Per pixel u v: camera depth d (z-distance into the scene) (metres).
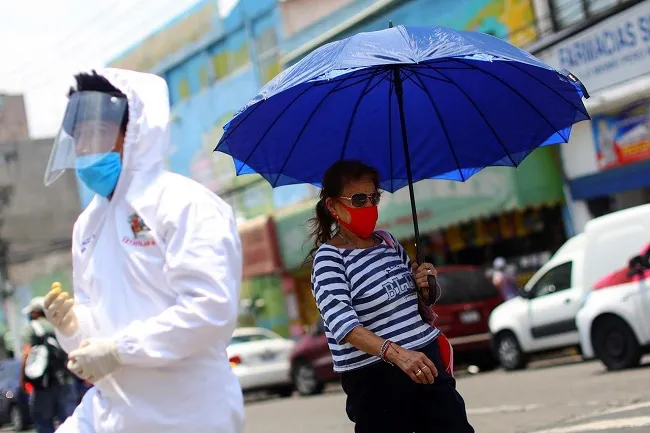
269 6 25.73
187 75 29.28
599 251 13.94
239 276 3.46
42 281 40.25
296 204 25.16
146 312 3.43
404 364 3.83
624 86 16.75
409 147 4.81
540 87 4.40
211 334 3.29
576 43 17.59
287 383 19.16
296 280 25.52
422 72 4.44
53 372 9.89
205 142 28.83
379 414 4.04
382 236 4.29
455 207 19.61
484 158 4.86
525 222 19.80
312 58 3.96
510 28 19.03
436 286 4.16
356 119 4.64
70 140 3.64
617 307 12.44
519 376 14.47
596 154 17.84
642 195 17.75
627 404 9.29
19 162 40.69
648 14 16.11
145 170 3.54
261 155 4.57
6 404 21.05
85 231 3.69
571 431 8.14
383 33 3.85
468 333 16.62
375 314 4.02
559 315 14.80
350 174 4.10
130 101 3.54
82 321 3.63
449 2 20.28
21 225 40.09
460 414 4.05
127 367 3.38
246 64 26.83
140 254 3.43
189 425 3.37
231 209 3.58
